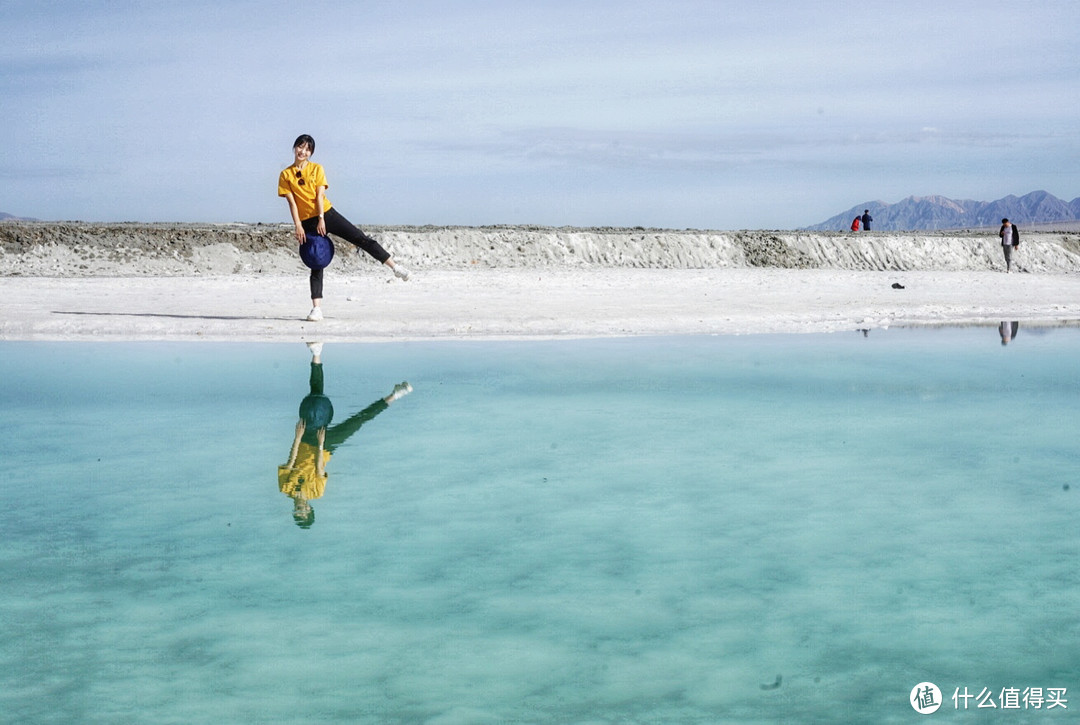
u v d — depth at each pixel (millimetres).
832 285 19609
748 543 3963
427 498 4625
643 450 5613
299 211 10852
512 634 3076
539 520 4273
